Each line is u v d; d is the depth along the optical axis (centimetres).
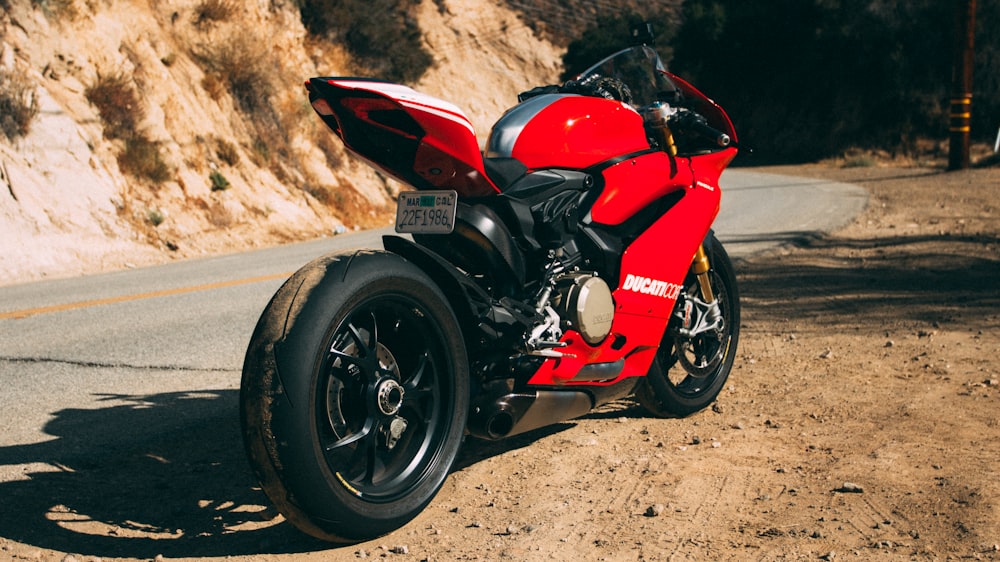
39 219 1355
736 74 4359
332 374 302
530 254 365
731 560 286
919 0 4041
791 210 1714
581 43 4225
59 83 1546
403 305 313
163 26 1889
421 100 309
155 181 1579
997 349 568
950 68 3944
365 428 302
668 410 441
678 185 426
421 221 334
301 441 276
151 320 761
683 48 4484
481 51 4197
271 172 1884
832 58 4125
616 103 411
